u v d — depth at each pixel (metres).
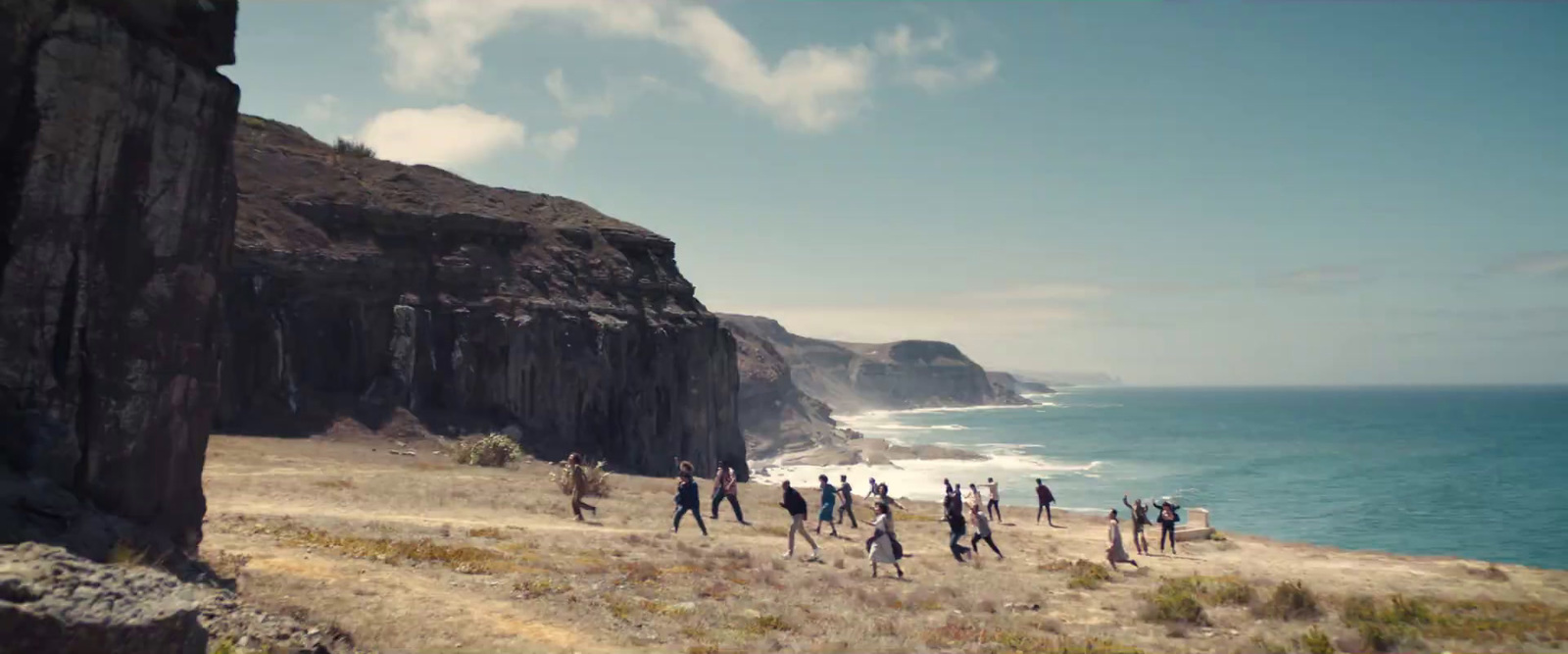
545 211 70.00
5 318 8.63
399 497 23.92
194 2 11.05
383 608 10.59
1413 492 78.94
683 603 13.23
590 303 62.94
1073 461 116.19
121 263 9.96
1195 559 25.36
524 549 16.67
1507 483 84.81
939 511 38.41
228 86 11.98
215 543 13.29
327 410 46.41
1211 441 154.12
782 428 139.62
